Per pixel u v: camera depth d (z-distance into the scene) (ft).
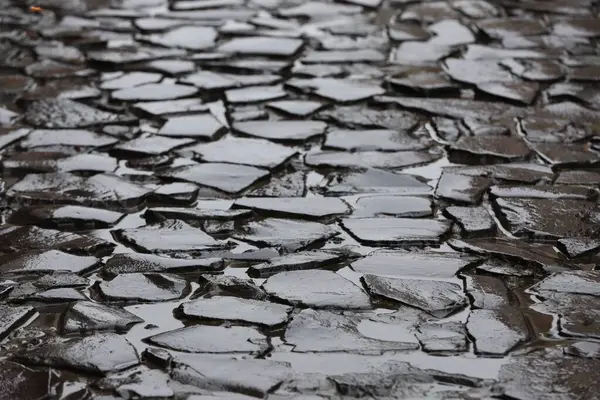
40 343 17.67
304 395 15.96
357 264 20.61
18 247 21.77
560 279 19.71
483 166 26.25
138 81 34.22
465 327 17.95
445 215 23.11
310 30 41.09
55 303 19.19
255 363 16.84
